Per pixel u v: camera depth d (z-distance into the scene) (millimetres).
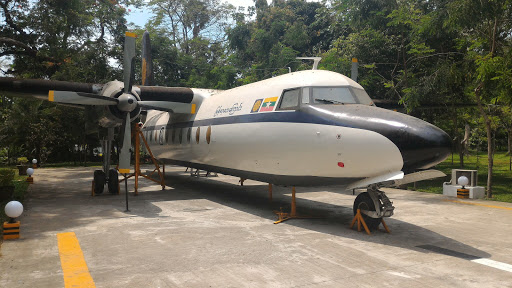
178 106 12492
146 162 29453
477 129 25109
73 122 26328
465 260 5656
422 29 14273
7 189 10953
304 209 10062
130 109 10867
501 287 4562
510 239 6926
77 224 7988
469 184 12500
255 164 9367
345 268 5242
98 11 30109
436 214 9375
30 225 7859
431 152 6465
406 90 15164
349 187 7750
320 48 33781
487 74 11477
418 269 5223
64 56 25422
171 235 7078
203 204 10789
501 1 11547
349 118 7375
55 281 4688
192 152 12594
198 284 4605
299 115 8156
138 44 33219
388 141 6750
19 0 24312
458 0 12445
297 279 4789
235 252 5984
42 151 27609
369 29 18062
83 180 17188
